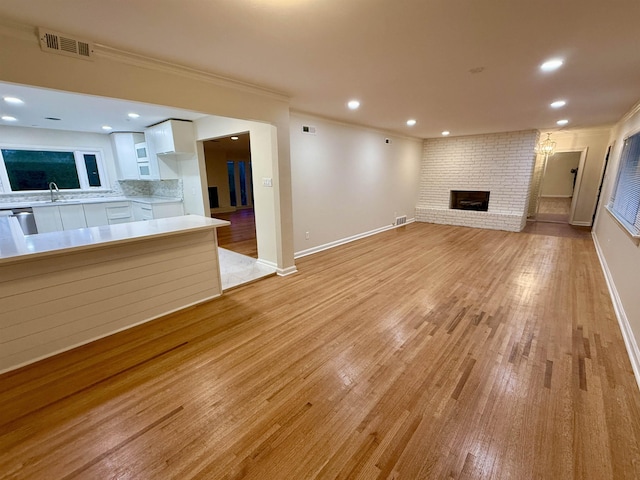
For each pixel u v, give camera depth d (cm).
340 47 212
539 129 635
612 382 192
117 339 245
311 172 480
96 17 169
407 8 160
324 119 485
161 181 630
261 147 389
